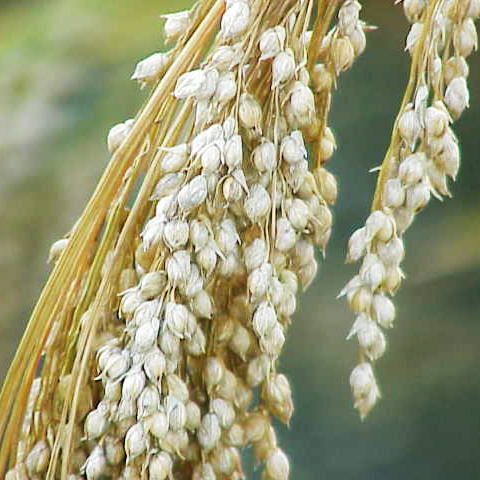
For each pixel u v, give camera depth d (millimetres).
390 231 373
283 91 372
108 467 376
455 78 377
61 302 382
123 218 381
